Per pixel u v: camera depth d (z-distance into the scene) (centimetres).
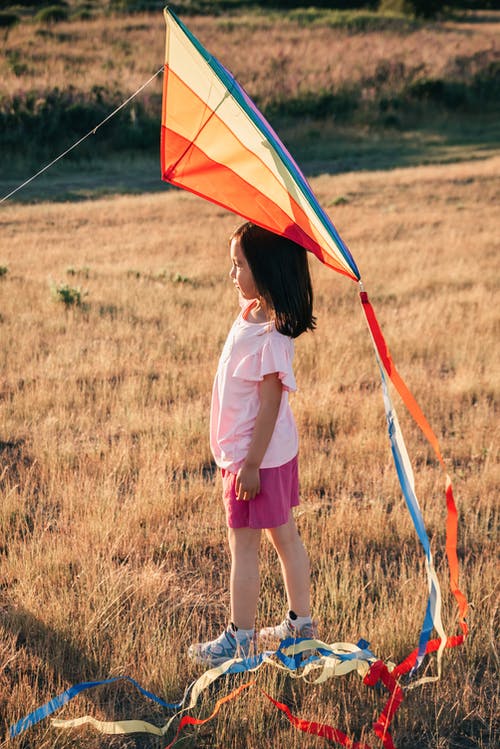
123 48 3884
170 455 493
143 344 758
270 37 4319
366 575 366
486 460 495
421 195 1964
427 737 267
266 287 264
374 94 3547
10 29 4056
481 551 392
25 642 308
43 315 856
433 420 579
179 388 629
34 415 562
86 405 595
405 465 263
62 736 254
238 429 280
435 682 287
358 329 814
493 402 616
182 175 246
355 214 1711
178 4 5069
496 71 3925
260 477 279
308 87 3550
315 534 393
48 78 3181
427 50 4209
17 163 2688
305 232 252
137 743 261
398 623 313
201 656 296
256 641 304
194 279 1089
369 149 3053
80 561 359
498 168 2309
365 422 561
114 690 282
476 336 793
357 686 284
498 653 303
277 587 353
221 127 243
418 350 750
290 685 287
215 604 343
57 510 427
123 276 1077
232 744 258
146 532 392
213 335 786
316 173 2612
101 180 2541
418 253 1279
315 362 702
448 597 339
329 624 323
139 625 316
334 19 4903
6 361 690
